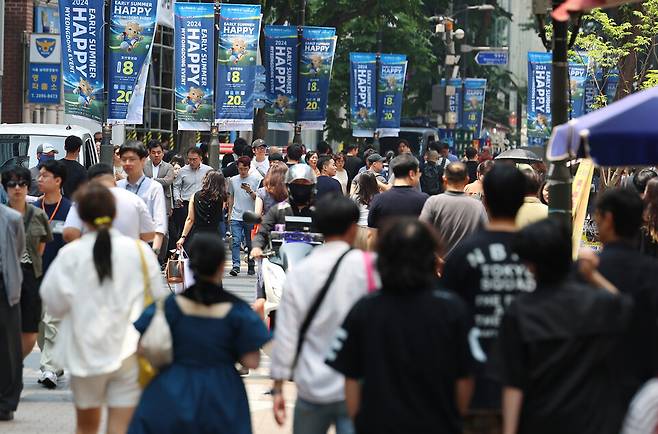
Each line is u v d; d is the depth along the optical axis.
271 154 45.62
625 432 13.13
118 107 48.81
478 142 113.69
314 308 15.55
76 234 22.70
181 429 15.66
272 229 25.78
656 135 17.17
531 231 13.32
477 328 15.13
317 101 65.44
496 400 14.98
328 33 65.25
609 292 13.27
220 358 15.94
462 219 23.88
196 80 54.78
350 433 15.53
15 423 23.39
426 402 13.05
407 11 90.19
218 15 55.22
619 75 64.06
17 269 23.08
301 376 15.60
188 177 47.78
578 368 13.05
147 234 22.81
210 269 15.96
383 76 78.94
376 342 13.09
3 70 74.88
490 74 158.62
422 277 13.16
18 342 23.52
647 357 14.87
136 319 17.23
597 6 21.89
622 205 15.47
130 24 48.69
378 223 25.86
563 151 17.61
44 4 77.62
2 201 28.81
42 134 48.91
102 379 17.97
